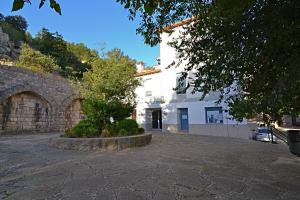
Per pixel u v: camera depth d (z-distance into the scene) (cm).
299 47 320
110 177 535
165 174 561
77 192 431
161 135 1744
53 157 795
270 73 369
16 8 170
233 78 448
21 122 1731
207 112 1941
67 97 2148
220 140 1384
